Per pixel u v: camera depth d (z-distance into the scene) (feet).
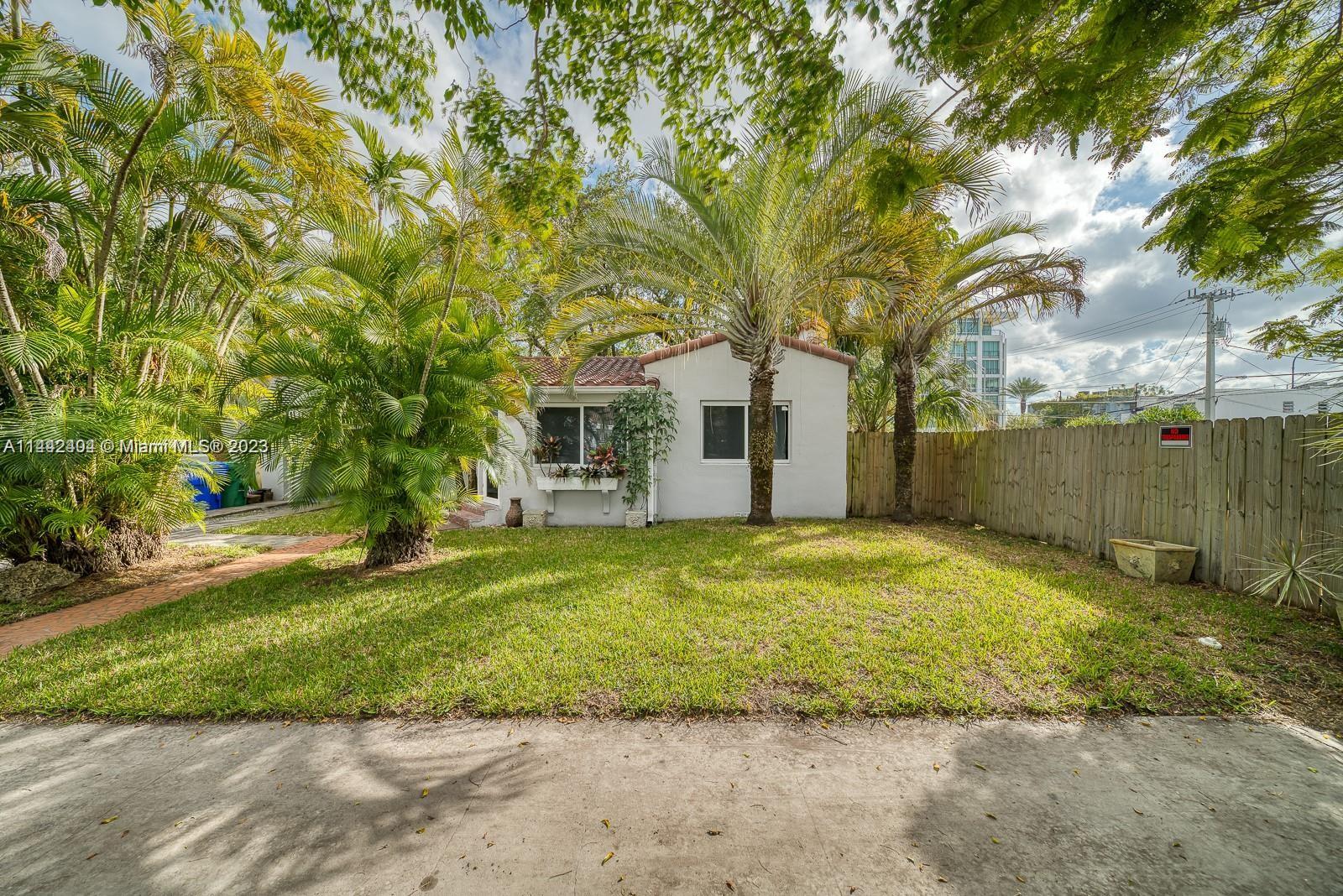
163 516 22.40
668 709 10.31
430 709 10.44
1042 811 7.50
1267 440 16.30
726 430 34.37
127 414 20.11
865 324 32.65
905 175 9.78
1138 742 9.15
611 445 32.27
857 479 36.83
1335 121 10.07
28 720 10.37
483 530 30.89
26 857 6.83
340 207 24.21
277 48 22.80
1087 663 11.80
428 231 22.03
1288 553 15.33
